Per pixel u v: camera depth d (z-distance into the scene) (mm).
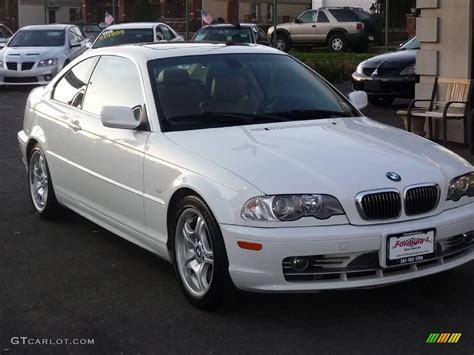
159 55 5500
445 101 9938
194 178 4371
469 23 9508
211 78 5379
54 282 5082
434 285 4898
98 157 5449
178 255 4625
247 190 4094
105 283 5043
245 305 4562
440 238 4297
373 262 4121
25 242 6016
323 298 4672
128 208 5137
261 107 5250
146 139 4953
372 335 4133
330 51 27766
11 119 12930
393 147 4707
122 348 4035
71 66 6527
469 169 4676
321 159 4352
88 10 44906
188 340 4113
